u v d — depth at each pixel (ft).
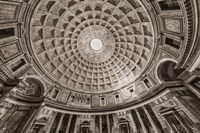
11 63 54.54
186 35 39.96
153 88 69.15
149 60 70.44
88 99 88.17
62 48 80.53
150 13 54.75
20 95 60.59
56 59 80.12
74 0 65.26
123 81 88.53
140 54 77.00
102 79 93.76
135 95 78.64
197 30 36.50
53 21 69.56
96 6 70.49
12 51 54.95
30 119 60.90
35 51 67.46
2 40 48.98
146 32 68.39
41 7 59.77
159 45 59.72
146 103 70.85
